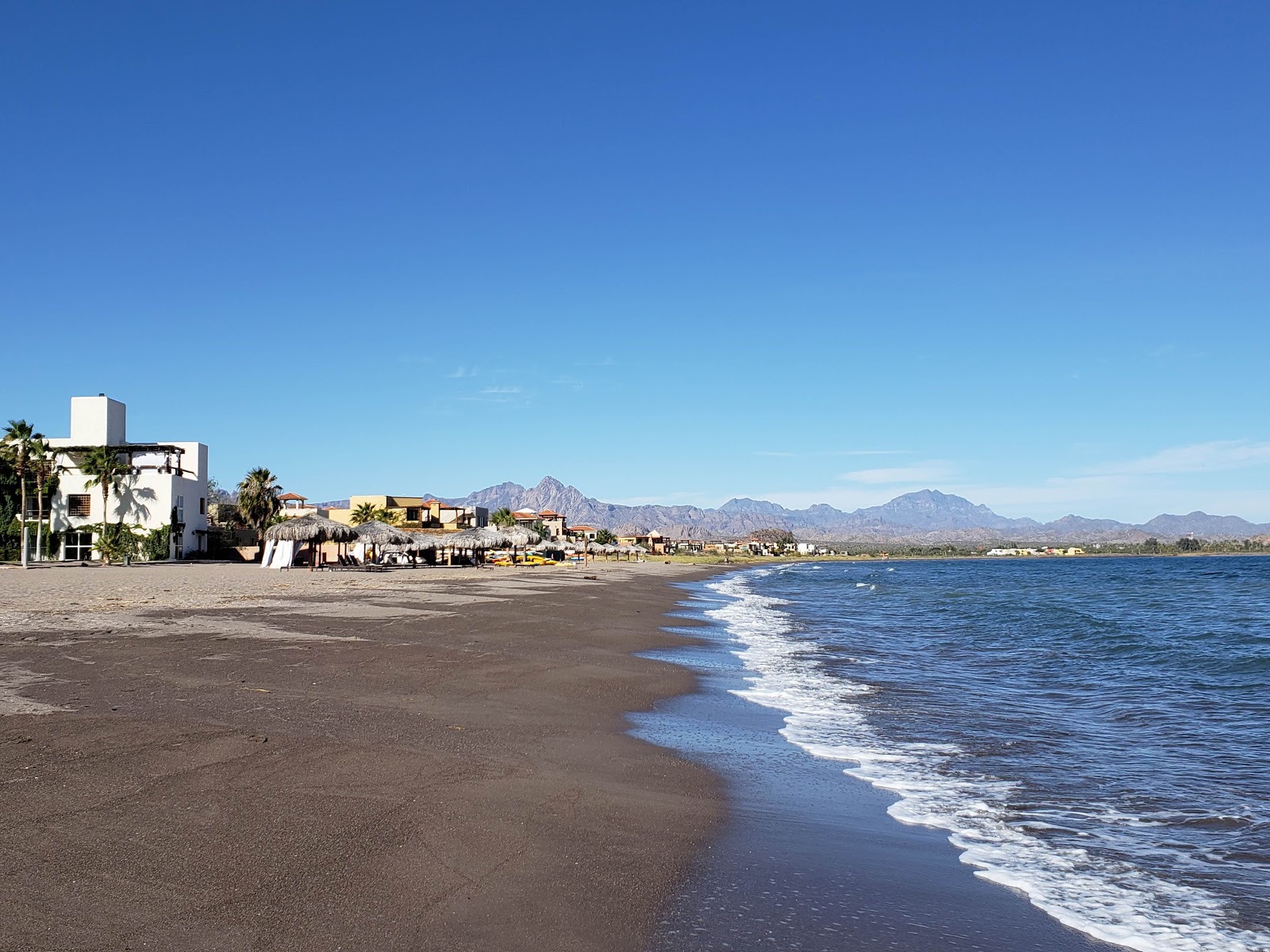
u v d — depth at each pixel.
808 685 14.73
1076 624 27.39
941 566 137.12
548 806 6.84
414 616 21.88
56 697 9.58
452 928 4.55
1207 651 20.00
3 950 3.96
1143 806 7.87
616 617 26.20
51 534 55.62
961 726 11.43
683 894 5.35
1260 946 5.04
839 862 6.16
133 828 5.62
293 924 4.45
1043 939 5.05
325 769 7.27
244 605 23.58
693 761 8.98
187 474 60.78
